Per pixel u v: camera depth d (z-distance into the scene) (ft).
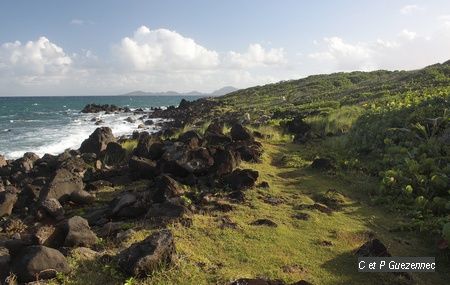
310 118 76.07
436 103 55.93
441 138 44.42
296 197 35.12
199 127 84.53
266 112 112.16
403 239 27.76
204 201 32.27
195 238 25.73
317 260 23.73
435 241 27.07
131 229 26.63
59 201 35.50
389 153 45.27
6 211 35.68
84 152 61.67
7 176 52.31
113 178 42.63
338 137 57.82
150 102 485.97
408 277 22.31
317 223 29.30
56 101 467.93
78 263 21.95
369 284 21.43
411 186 35.65
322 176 42.06
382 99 86.58
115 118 182.60
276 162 48.37
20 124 151.43
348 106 91.35
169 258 21.80
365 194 37.22
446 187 34.17
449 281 22.65
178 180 38.37
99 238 25.90
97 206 35.27
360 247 24.68
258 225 28.17
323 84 181.88
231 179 37.04
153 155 46.39
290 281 21.01
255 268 22.39
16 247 23.49
